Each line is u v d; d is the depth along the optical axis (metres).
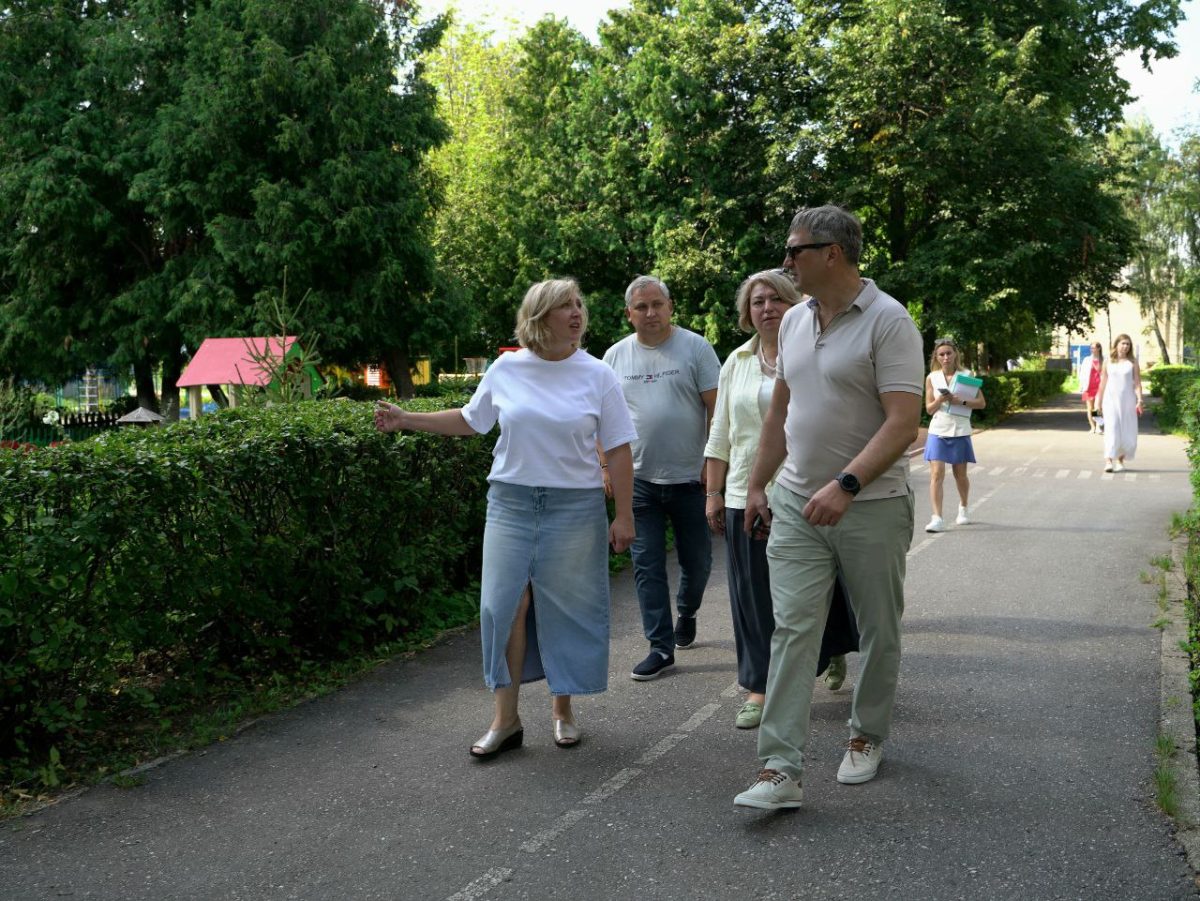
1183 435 20.47
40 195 25.80
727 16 29.27
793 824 3.67
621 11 31.53
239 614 5.31
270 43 25.69
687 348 5.63
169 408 30.91
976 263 26.59
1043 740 4.42
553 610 4.39
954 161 27.42
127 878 3.37
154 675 5.27
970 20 28.20
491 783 4.11
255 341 8.64
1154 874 3.28
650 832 3.64
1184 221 45.94
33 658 4.17
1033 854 3.41
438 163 39.88
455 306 29.81
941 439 9.88
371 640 6.11
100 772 4.19
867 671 3.97
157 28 27.31
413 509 6.34
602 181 30.92
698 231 28.84
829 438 3.78
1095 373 22.39
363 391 32.31
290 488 5.39
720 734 4.63
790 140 27.94
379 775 4.20
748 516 4.09
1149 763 4.15
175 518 4.73
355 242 27.14
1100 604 6.84
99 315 28.56
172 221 26.70
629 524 4.52
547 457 4.34
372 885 3.30
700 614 6.90
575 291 4.36
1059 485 13.50
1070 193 28.38
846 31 27.77
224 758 4.39
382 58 28.73
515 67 41.00
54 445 4.50
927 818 3.69
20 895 3.26
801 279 3.77
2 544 4.04
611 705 5.07
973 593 7.25
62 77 27.86
